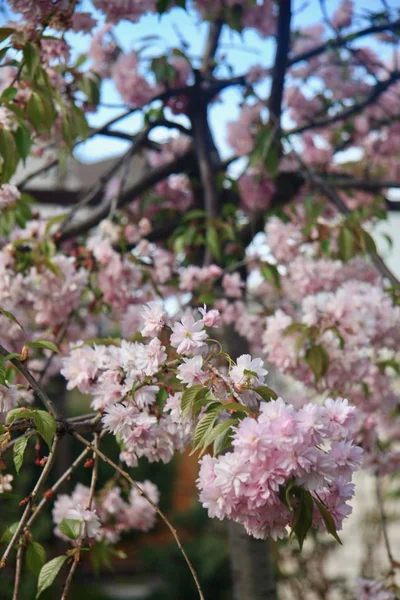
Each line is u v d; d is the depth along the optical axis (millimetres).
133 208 4320
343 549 7059
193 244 3820
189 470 10281
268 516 1474
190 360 1674
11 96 2453
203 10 3857
